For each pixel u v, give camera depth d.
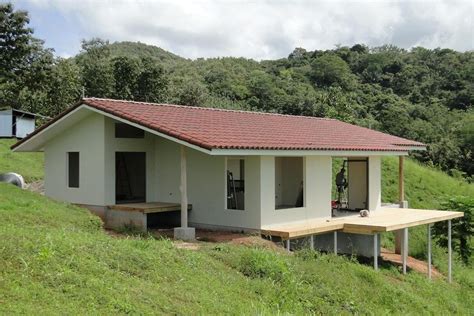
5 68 40.16
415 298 11.68
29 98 40.53
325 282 10.20
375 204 17.58
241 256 10.15
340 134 17.97
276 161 17.58
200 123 14.43
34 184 23.12
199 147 11.88
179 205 14.74
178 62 79.00
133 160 16.41
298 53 73.19
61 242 7.91
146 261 8.25
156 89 43.25
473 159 40.88
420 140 42.03
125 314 6.07
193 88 44.38
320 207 15.23
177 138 12.33
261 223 13.31
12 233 8.02
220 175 14.16
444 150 40.47
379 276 11.84
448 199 20.78
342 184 18.39
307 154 14.04
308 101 44.75
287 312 7.97
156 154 15.70
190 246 11.39
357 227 14.12
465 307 13.59
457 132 43.06
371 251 15.61
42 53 42.09
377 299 10.55
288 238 12.69
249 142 12.77
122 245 8.87
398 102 49.38
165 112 15.30
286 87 51.41
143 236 13.01
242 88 50.44
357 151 15.70
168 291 7.27
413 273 15.41
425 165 37.25
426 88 55.91
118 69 43.16
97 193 14.99
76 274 6.77
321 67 57.56
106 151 14.81
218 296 7.80
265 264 9.81
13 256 6.79
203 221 14.54
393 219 15.23
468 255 20.06
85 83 42.50
